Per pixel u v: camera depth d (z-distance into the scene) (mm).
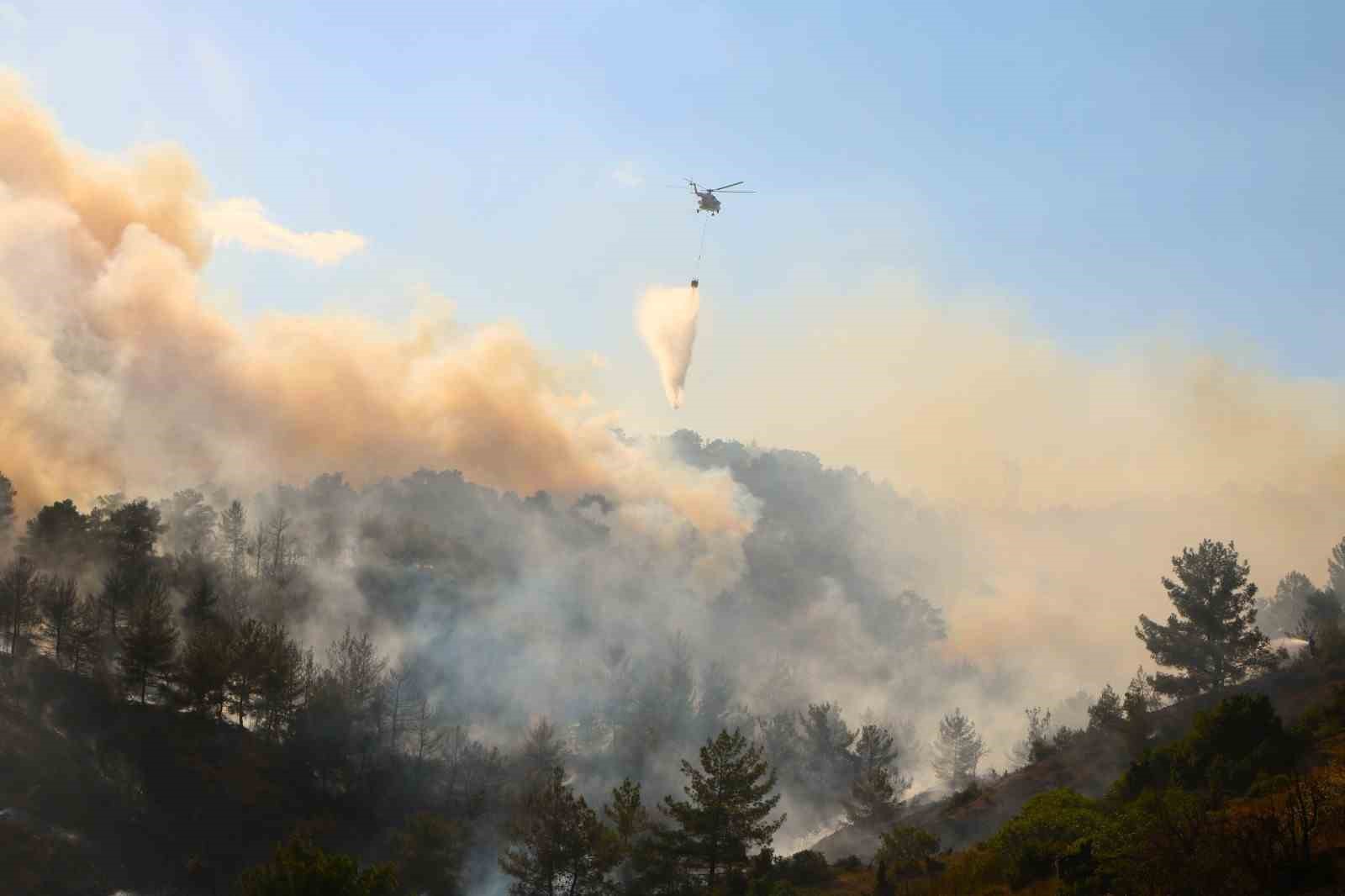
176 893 69562
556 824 54062
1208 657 75812
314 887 30641
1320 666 64438
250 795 79312
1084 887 30312
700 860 54500
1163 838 26891
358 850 77250
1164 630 78000
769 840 54562
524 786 79438
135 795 77375
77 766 78938
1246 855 25297
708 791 54531
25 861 67500
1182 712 66625
